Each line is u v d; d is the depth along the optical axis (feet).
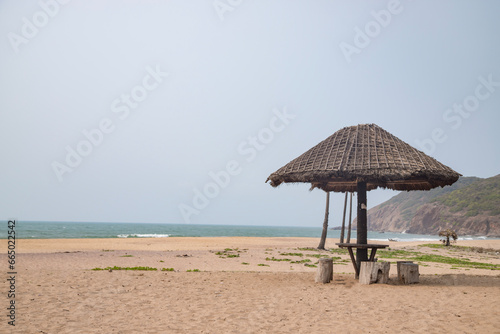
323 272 37.09
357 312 24.36
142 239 164.55
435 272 55.21
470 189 614.75
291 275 43.42
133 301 27.45
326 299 28.66
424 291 31.42
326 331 20.07
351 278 39.70
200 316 23.26
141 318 22.58
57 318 22.06
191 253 84.28
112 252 81.82
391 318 22.71
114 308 25.11
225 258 73.31
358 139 39.11
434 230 576.20
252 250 100.42
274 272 46.70
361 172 34.58
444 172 34.71
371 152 36.96
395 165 34.45
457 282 37.96
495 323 21.04
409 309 24.94
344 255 91.04
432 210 611.47
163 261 63.46
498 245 173.68
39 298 27.37
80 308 24.81
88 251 84.02
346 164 35.65
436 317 22.72
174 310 24.81
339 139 40.14
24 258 60.34
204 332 19.71
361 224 38.60
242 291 32.30
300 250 106.22
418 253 107.65
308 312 24.47
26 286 31.89
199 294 30.58
